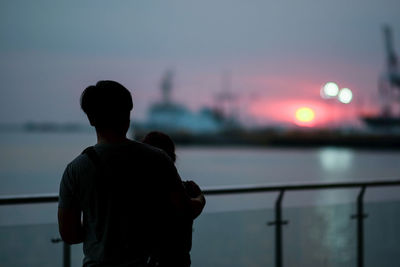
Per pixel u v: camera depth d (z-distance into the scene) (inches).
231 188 127.0
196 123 5044.3
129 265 71.2
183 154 3004.4
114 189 70.3
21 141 5935.0
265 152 3316.9
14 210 571.2
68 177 71.2
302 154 2915.8
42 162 2062.0
